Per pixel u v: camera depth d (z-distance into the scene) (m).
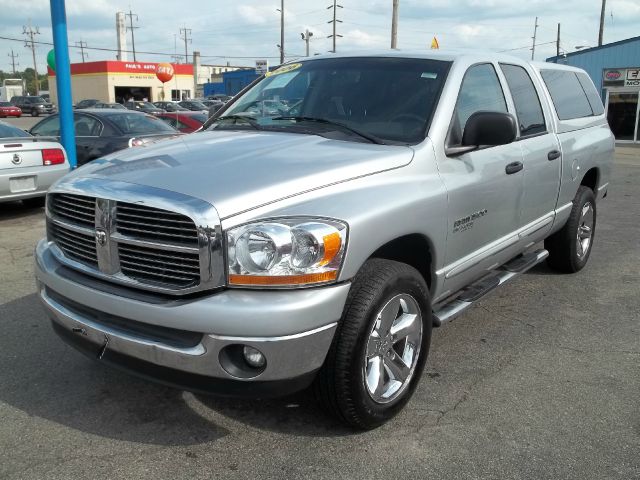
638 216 9.48
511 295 5.49
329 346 2.84
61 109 9.48
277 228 2.65
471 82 4.01
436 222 3.40
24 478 2.84
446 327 4.72
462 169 3.68
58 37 9.26
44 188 8.37
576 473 2.92
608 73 26.02
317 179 2.93
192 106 42.38
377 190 3.08
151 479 2.85
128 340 2.84
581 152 5.50
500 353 4.26
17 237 7.49
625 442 3.17
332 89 4.07
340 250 2.77
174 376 2.80
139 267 2.85
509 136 3.48
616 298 5.44
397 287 3.10
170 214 2.70
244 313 2.61
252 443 3.13
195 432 3.23
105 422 3.32
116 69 63.12
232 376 2.71
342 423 3.22
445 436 3.21
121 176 3.02
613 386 3.79
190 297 2.72
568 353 4.27
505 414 3.44
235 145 3.45
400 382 3.31
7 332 4.49
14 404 3.50
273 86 4.46
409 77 3.92
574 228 5.75
